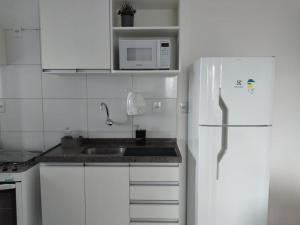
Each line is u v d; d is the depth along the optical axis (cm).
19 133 227
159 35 213
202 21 220
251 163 175
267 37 221
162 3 204
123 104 224
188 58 222
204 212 179
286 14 219
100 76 222
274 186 229
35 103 225
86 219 180
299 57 222
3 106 225
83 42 185
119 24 217
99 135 227
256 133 173
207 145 175
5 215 170
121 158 174
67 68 187
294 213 229
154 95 223
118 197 178
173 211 178
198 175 178
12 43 219
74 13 183
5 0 216
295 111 226
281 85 224
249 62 169
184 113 227
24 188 170
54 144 227
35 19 217
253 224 180
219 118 172
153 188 177
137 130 219
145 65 188
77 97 224
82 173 177
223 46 221
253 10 219
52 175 178
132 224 180
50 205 179
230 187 177
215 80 170
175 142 225
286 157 227
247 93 171
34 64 221
